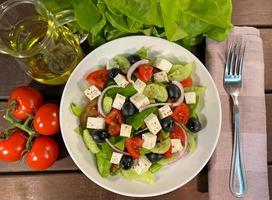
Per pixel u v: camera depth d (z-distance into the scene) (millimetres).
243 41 387
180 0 336
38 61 347
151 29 367
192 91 363
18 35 354
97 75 363
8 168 374
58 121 362
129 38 356
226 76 380
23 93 361
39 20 351
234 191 362
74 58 368
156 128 343
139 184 353
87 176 347
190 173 349
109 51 362
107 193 373
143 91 356
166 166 360
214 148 348
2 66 385
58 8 355
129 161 346
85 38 384
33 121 364
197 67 362
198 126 354
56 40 339
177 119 357
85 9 343
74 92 357
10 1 328
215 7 341
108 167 350
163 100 355
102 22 352
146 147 343
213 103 356
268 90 392
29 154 358
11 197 370
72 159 361
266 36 398
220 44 385
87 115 358
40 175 373
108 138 351
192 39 380
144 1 327
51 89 385
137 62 365
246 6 400
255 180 365
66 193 371
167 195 372
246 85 382
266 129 384
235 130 370
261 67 385
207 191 372
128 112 347
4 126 380
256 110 378
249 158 369
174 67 365
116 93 356
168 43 359
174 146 352
